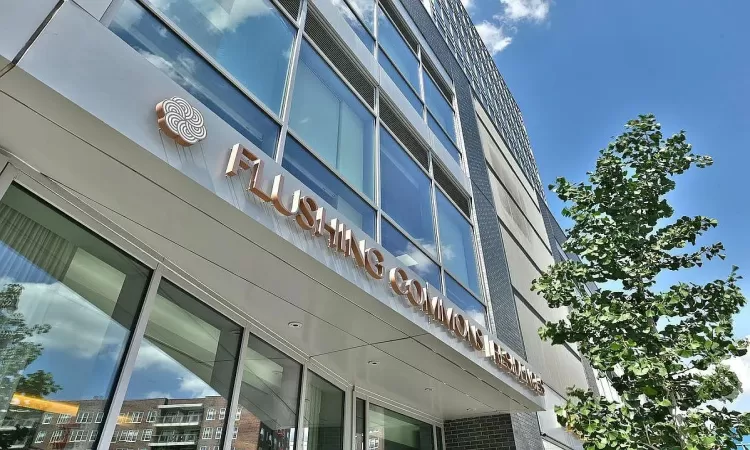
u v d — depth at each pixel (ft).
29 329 9.50
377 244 16.05
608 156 20.99
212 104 13.05
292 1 19.77
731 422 15.26
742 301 17.02
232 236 11.56
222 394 14.19
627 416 15.81
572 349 52.01
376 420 23.54
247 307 15.15
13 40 7.32
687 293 17.21
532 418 32.22
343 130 20.61
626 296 18.71
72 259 10.63
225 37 14.85
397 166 24.88
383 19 32.24
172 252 12.43
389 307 15.39
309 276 13.34
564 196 21.35
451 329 18.75
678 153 19.92
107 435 10.41
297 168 16.15
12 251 9.42
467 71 53.67
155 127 9.41
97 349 10.75
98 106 8.34
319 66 20.31
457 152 37.52
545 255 57.26
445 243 27.48
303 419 18.01
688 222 18.62
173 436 12.23
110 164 9.37
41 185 9.92
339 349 18.28
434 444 27.78
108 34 9.10
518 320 35.86
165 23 12.41
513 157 61.77
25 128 8.47
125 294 11.73
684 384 16.25
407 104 28.94
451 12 60.70
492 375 21.29
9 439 8.74
